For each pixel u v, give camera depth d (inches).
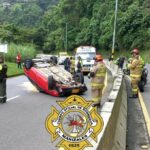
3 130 406.9
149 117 488.1
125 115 484.7
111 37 3624.5
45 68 792.3
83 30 4416.8
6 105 590.2
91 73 541.0
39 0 6953.7
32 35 4756.4
